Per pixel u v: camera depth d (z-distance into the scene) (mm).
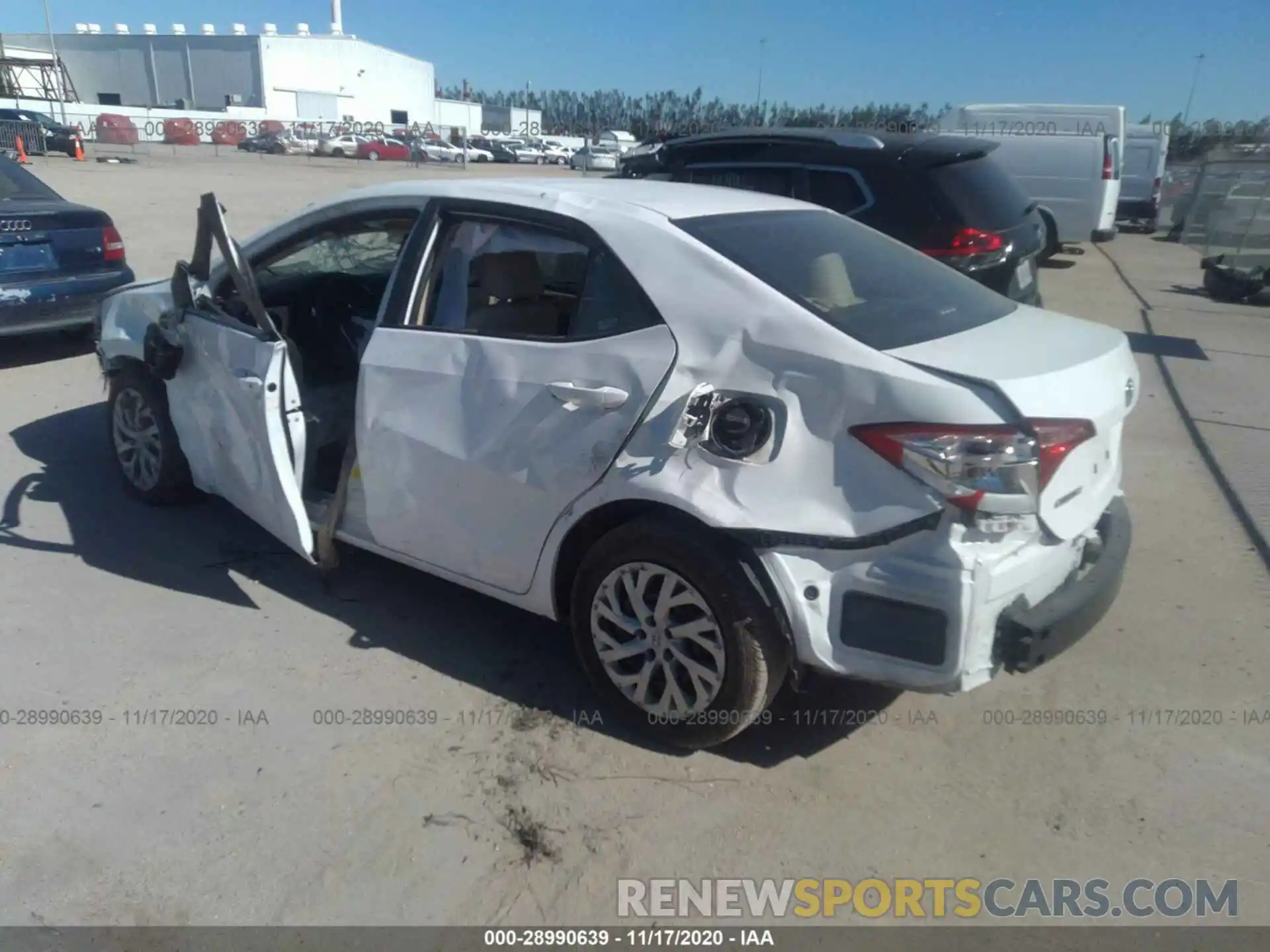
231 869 2789
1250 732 3453
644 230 3252
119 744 3281
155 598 4223
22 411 6609
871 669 2846
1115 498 3502
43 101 58125
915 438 2684
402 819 2980
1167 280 14211
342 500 3939
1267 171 12945
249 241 4406
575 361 3223
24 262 7199
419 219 3766
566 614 3551
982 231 6570
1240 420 7027
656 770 3211
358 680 3668
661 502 3018
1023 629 2768
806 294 3051
